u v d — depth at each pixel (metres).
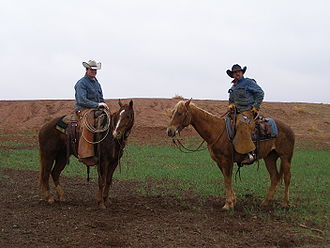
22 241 6.97
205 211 9.14
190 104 9.30
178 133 9.12
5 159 17.59
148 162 17.30
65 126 9.44
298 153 21.44
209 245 7.01
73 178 13.41
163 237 7.32
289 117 36.88
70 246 6.77
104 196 9.54
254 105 9.34
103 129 8.84
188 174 14.25
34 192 10.93
